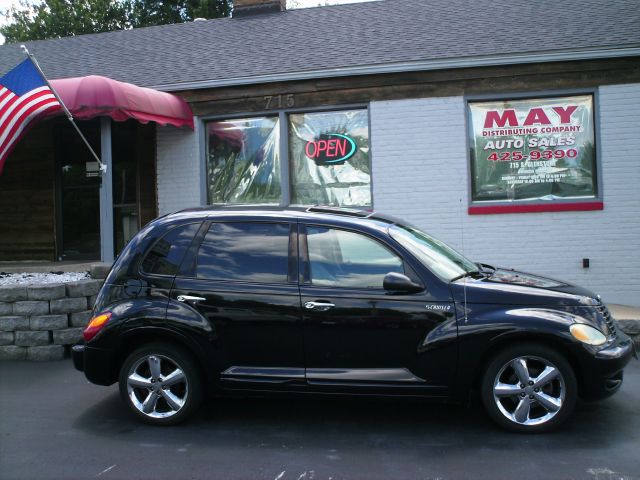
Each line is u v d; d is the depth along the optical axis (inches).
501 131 382.9
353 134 400.5
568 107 377.1
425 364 183.5
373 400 188.1
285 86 404.2
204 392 198.5
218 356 192.2
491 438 182.9
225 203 420.8
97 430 195.9
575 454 169.6
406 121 388.5
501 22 425.7
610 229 368.8
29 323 283.1
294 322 189.0
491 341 180.7
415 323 184.1
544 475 156.5
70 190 472.7
